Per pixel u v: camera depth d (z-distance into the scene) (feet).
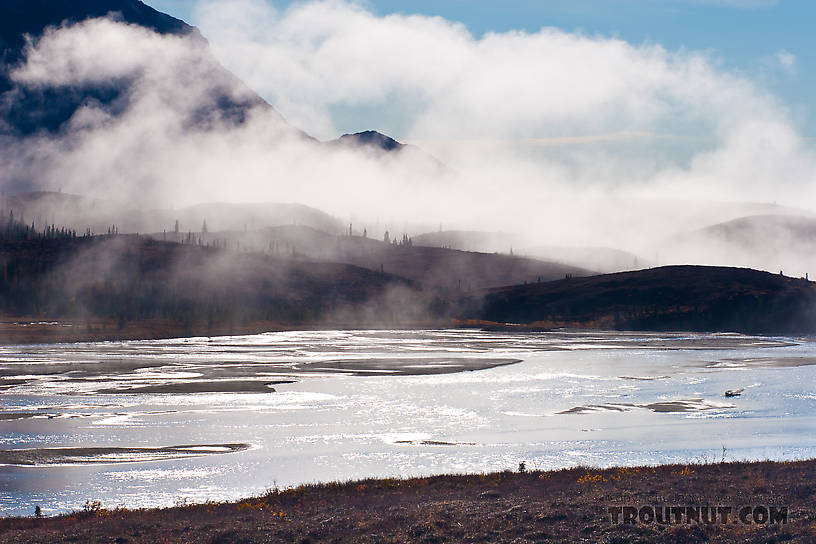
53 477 147.64
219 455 168.55
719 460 157.99
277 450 173.88
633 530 81.87
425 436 191.31
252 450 173.88
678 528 81.46
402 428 202.69
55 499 130.72
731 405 248.93
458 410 234.58
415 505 98.89
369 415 224.12
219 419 215.72
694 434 194.59
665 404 250.16
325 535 84.53
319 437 189.67
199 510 103.65
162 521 94.17
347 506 100.63
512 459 163.53
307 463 160.25
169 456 167.63
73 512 109.81
